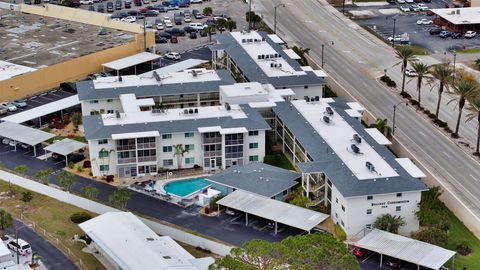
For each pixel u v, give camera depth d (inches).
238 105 7519.7
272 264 4360.2
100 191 6722.4
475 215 6043.3
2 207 6441.9
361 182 5930.1
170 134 7012.8
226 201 6259.8
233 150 7096.5
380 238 5689.0
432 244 5644.7
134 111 7377.0
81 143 7401.6
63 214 6328.7
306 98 7687.0
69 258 5649.6
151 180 6934.1
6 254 5413.4
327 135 6815.9
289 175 6653.5
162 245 5482.3
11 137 7495.1
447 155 7332.7
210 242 5733.3
